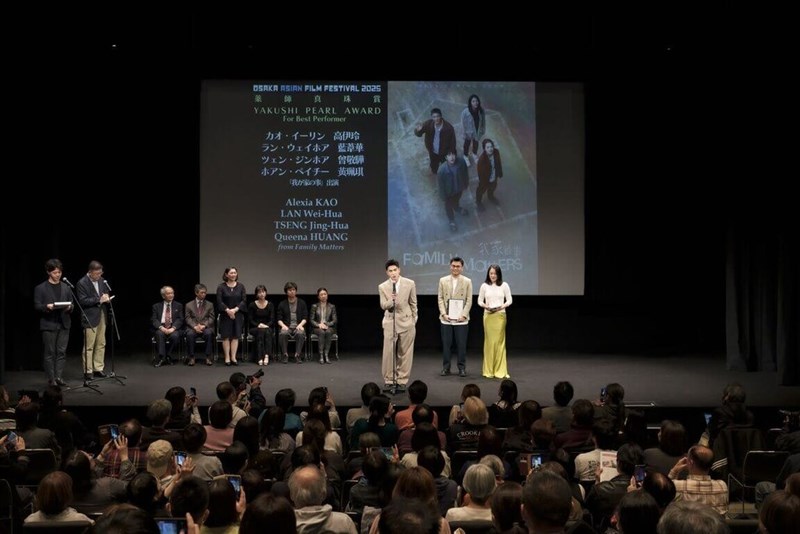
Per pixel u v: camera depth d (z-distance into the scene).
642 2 8.95
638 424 5.21
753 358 9.77
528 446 5.27
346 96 10.43
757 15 8.62
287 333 9.92
